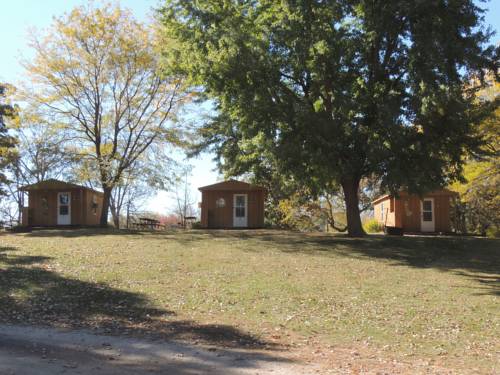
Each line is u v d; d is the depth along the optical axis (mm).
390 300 11742
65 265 14867
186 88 28719
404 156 18938
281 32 19328
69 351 7270
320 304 11242
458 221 32812
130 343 7902
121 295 11602
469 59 17797
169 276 13922
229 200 30984
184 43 20406
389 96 19266
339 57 19922
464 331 9359
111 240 21094
